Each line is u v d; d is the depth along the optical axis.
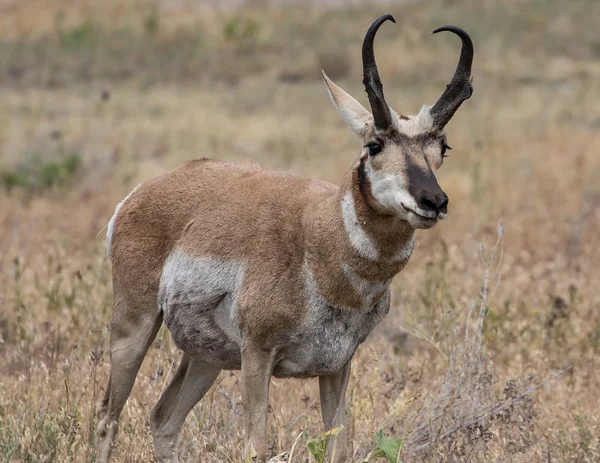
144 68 78.81
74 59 79.31
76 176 44.94
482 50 79.69
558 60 77.50
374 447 17.30
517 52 79.31
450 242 32.19
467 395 18.86
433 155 15.91
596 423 19.55
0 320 25.48
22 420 18.41
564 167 43.56
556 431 19.30
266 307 16.56
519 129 54.94
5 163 46.19
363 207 15.98
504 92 68.25
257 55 81.31
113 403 18.75
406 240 16.17
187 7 95.12
